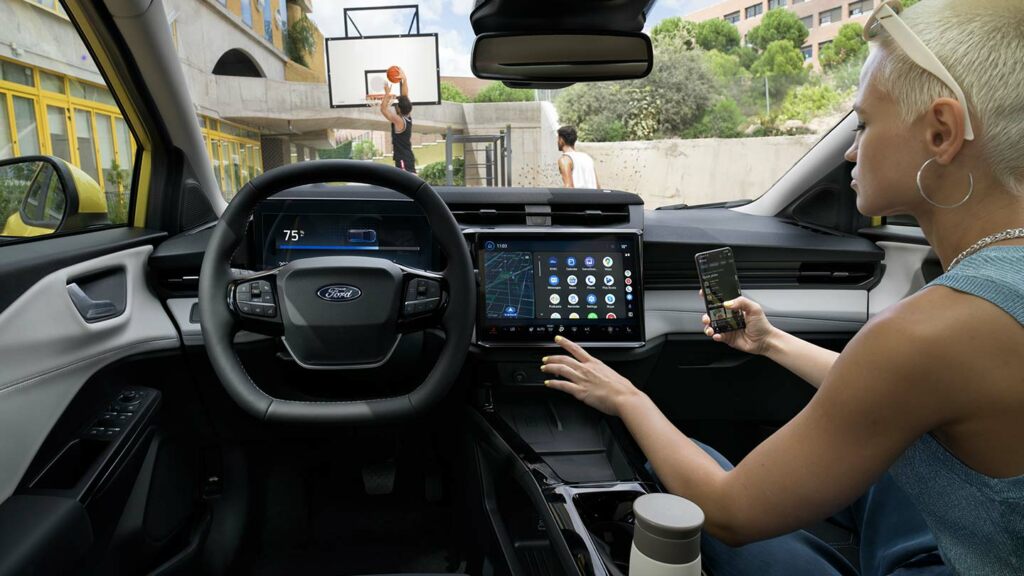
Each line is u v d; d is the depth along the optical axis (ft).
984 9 1.74
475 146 15.96
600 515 3.08
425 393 3.60
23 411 3.27
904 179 1.96
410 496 5.83
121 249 4.35
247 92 41.60
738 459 5.87
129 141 5.02
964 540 1.91
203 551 5.06
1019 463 1.68
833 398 1.90
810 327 5.22
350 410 3.50
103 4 4.18
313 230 4.69
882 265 5.28
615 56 4.78
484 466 4.44
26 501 3.19
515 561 3.81
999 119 1.71
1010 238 1.78
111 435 3.81
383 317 3.65
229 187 6.25
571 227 4.75
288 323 3.61
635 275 4.46
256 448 5.41
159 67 4.66
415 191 3.61
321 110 45.42
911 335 1.71
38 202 4.12
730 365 5.19
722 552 3.06
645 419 2.88
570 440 3.89
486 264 4.43
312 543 5.51
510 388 4.44
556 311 4.40
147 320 4.52
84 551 3.31
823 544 3.22
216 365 3.49
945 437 1.82
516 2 3.96
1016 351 1.60
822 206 5.47
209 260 3.55
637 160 13.19
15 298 3.24
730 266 3.66
